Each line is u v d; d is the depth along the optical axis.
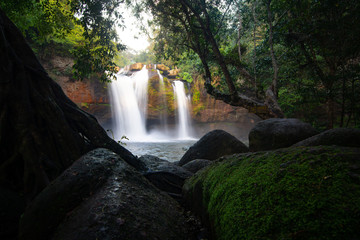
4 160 2.81
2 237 2.04
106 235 1.32
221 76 10.34
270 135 3.52
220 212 1.41
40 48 17.08
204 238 1.67
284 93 9.77
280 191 1.11
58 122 3.25
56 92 3.66
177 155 12.64
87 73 6.36
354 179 0.98
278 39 7.29
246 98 6.21
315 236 0.84
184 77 27.39
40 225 1.66
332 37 5.52
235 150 5.64
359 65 5.37
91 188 1.87
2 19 3.09
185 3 5.88
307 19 5.93
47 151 3.07
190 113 27.23
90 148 3.74
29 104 2.97
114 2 5.74
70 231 1.43
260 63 8.13
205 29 6.20
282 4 6.02
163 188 3.50
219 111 26.86
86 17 5.69
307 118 8.88
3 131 2.75
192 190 2.31
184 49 8.69
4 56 2.80
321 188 1.01
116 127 24.52
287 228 0.93
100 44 6.41
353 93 5.57
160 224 1.63
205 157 5.76
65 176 1.94
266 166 1.40
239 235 1.10
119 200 1.65
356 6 5.11
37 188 2.72
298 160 1.29
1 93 2.76
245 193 1.29
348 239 0.77
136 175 2.27
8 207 2.30
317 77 6.78
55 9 6.06
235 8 7.35
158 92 26.25
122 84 24.70
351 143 2.11
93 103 22.03
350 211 0.84
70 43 17.14
